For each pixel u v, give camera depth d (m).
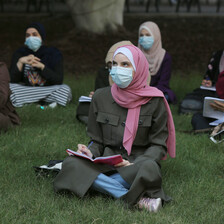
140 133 5.18
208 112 7.30
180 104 8.87
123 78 4.99
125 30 17.45
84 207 4.66
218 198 5.08
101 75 7.58
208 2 33.72
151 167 4.66
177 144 6.86
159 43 9.39
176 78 12.37
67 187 4.84
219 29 21.20
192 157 6.39
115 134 5.21
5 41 18.25
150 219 4.39
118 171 4.79
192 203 4.91
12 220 4.40
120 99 5.17
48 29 20.95
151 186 4.69
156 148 5.09
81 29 17.59
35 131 7.41
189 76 12.95
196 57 16.02
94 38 17.02
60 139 6.96
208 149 6.71
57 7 29.36
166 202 4.87
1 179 5.41
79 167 4.85
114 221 4.38
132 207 4.67
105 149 5.28
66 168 4.89
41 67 9.18
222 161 6.23
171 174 5.70
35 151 6.43
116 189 4.78
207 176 5.70
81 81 11.66
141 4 31.05
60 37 18.92
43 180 5.39
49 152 6.42
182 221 4.46
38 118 8.26
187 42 18.08
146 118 5.15
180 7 30.78
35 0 26.92
